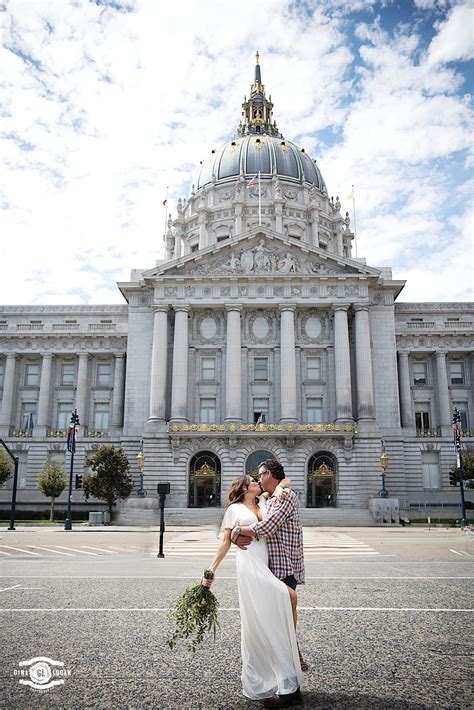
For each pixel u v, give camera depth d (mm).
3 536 39688
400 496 67750
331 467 66625
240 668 8719
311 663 8922
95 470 61219
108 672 8492
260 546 7797
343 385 67188
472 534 42281
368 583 17141
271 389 69688
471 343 76562
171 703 7324
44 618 11883
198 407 69750
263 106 133250
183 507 64188
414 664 8867
